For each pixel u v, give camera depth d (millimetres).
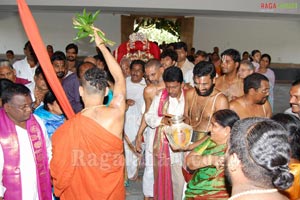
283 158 1098
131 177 4227
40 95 3006
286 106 9219
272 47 12320
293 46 12336
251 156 1116
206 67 2801
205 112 2920
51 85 2324
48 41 11609
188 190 2385
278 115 1783
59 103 2422
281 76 12438
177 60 4574
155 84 3264
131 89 4023
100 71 2217
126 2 8977
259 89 2789
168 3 9047
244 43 12219
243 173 1151
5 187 2256
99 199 2188
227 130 2158
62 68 3691
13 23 11438
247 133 1157
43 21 11492
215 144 2244
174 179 3156
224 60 3535
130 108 4020
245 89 2885
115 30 11672
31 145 2328
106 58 2242
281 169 1098
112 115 2123
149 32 11961
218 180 2246
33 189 2336
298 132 1667
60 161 2123
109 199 2215
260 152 1104
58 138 2133
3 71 3506
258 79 2799
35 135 2357
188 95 3064
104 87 2188
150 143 3254
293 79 12430
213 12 10125
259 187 1140
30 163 2314
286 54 12375
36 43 2270
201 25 11977
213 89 2910
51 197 2486
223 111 2215
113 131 2123
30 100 2225
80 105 3219
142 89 4016
